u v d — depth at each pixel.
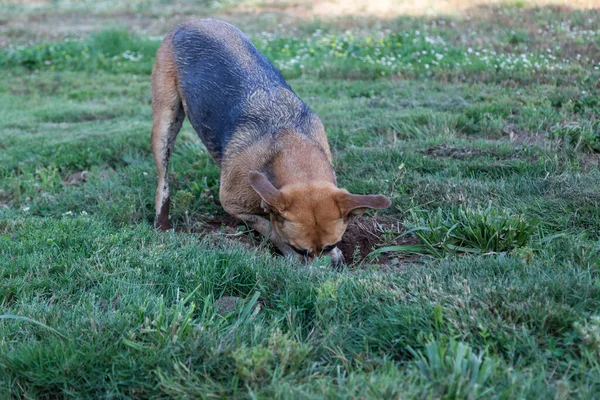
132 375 1.54
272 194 1.86
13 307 1.77
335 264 1.96
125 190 2.46
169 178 2.51
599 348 1.51
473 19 4.57
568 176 2.20
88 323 1.65
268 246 2.10
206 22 2.37
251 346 1.60
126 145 2.86
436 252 1.97
